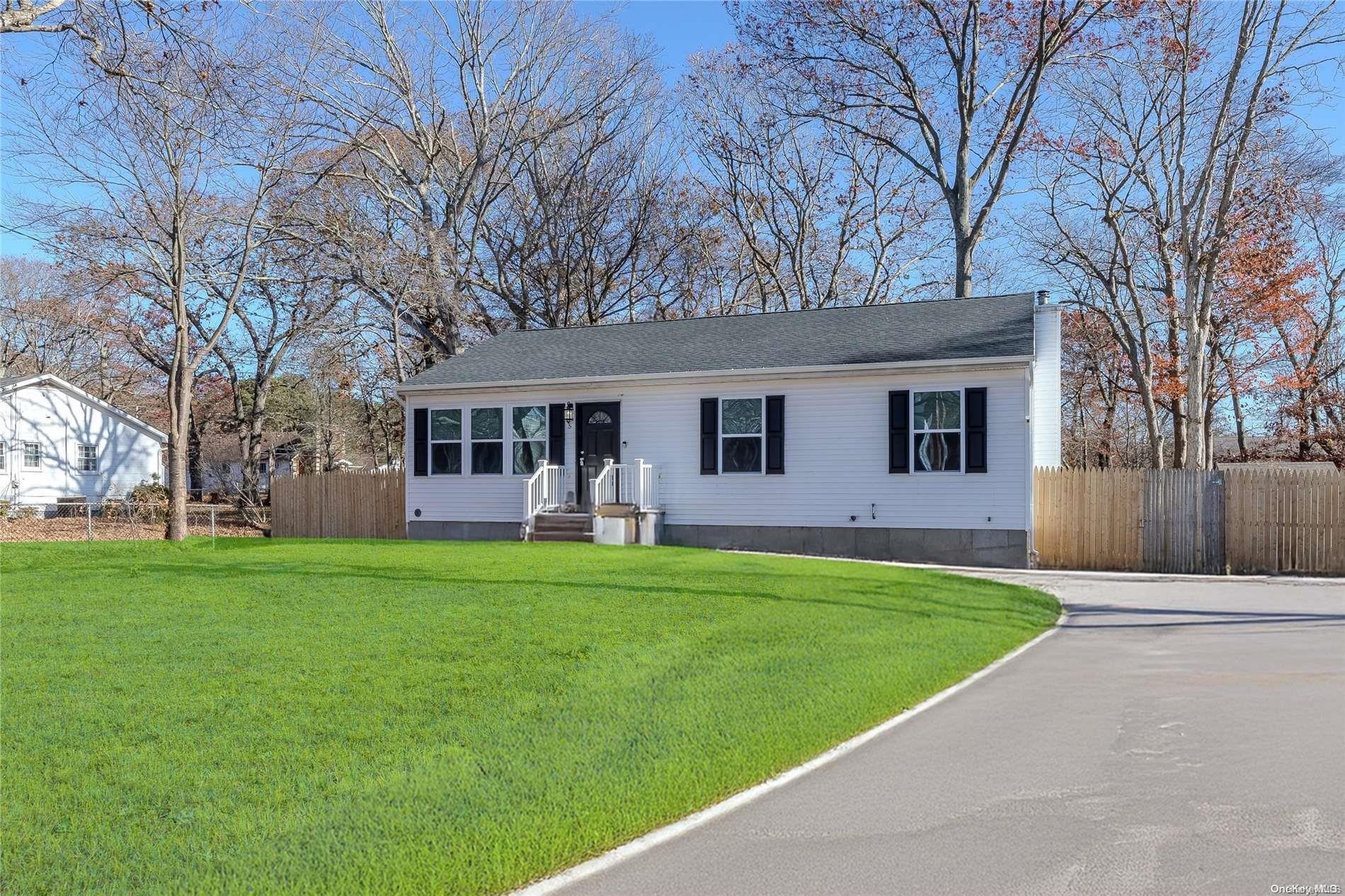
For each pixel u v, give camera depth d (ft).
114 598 40.37
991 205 110.01
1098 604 47.57
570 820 16.88
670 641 31.94
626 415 75.56
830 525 69.31
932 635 35.09
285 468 201.36
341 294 115.55
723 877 14.98
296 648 29.99
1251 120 83.10
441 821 16.53
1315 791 18.37
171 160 78.33
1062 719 24.44
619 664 28.30
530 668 27.50
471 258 121.08
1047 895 14.10
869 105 117.29
